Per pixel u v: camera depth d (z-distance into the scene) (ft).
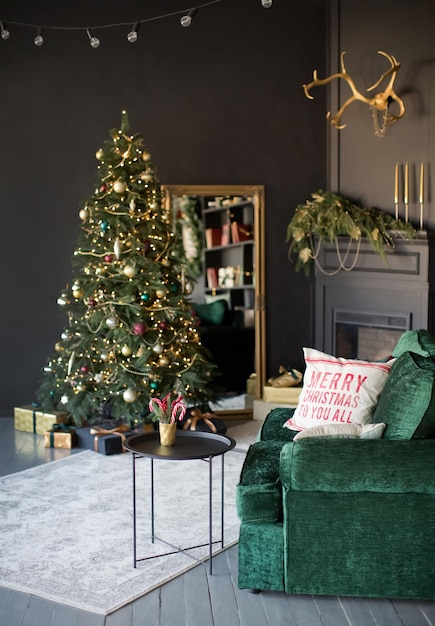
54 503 16.58
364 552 12.26
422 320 21.43
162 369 20.72
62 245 23.80
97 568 13.55
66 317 23.93
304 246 23.52
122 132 20.71
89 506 16.40
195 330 21.40
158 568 13.55
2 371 24.03
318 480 12.11
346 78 21.97
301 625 11.75
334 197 22.57
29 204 23.66
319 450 12.10
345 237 22.68
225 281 23.84
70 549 14.30
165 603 12.44
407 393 12.35
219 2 23.38
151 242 20.75
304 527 12.28
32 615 12.06
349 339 23.26
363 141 22.94
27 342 24.00
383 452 12.05
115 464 19.26
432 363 12.89
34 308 23.94
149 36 23.34
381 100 21.52
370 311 22.50
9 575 13.29
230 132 23.75
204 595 12.68
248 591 12.80
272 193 24.00
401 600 12.52
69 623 11.83
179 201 23.45
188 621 11.88
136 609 12.25
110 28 23.30
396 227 21.52
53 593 12.66
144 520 15.66
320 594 12.55
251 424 23.17
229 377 23.94
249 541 12.58
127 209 20.33
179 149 23.63
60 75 23.35
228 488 17.46
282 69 23.73
